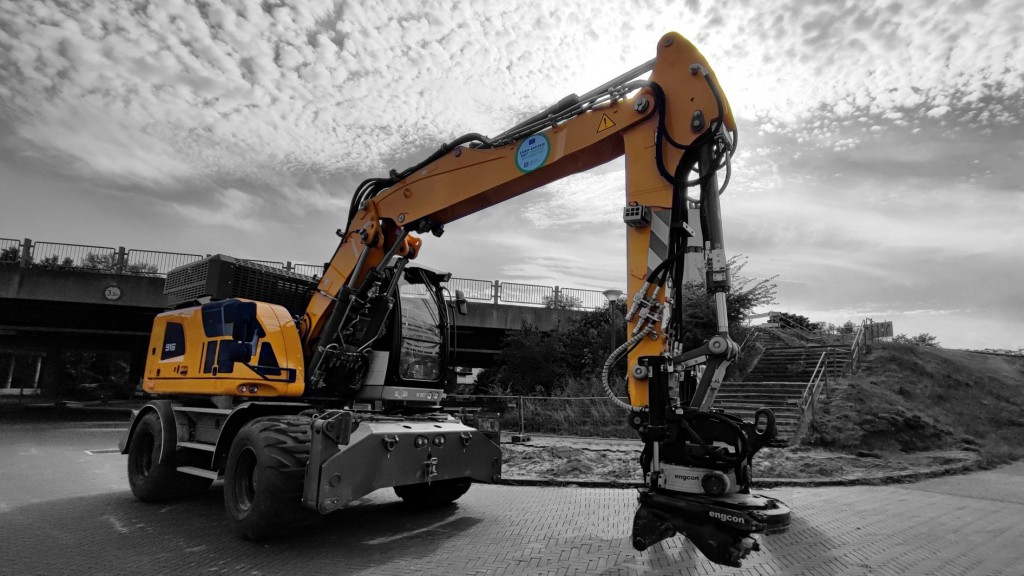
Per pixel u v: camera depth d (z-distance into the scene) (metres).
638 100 4.85
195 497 7.49
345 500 5.05
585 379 19.56
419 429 5.89
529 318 24.20
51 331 25.09
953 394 17.62
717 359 4.21
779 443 12.85
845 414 14.29
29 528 5.89
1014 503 7.93
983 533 6.21
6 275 20.28
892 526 6.49
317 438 5.00
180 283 7.45
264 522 5.06
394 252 6.49
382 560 4.90
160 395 7.77
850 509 7.38
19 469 9.83
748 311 18.66
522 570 4.65
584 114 5.26
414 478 5.71
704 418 4.18
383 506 7.15
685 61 4.75
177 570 4.60
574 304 24.94
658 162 4.65
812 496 8.27
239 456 5.54
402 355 6.72
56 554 4.99
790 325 27.41
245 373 6.03
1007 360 22.83
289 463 5.06
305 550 5.19
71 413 24.31
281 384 6.11
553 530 5.98
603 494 8.07
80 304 21.38
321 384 6.48
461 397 17.77
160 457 6.84
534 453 11.28
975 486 9.36
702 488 4.00
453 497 6.86
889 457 12.20
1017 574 4.85
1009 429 15.73
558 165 5.45
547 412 16.84
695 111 4.62
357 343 6.66
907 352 20.16
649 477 4.43
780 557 5.20
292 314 7.38
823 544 5.68
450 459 6.15
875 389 16.64
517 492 8.23
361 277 6.60
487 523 6.28
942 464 11.24
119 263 21.36
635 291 4.67
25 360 57.31
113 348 34.03
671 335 4.47
